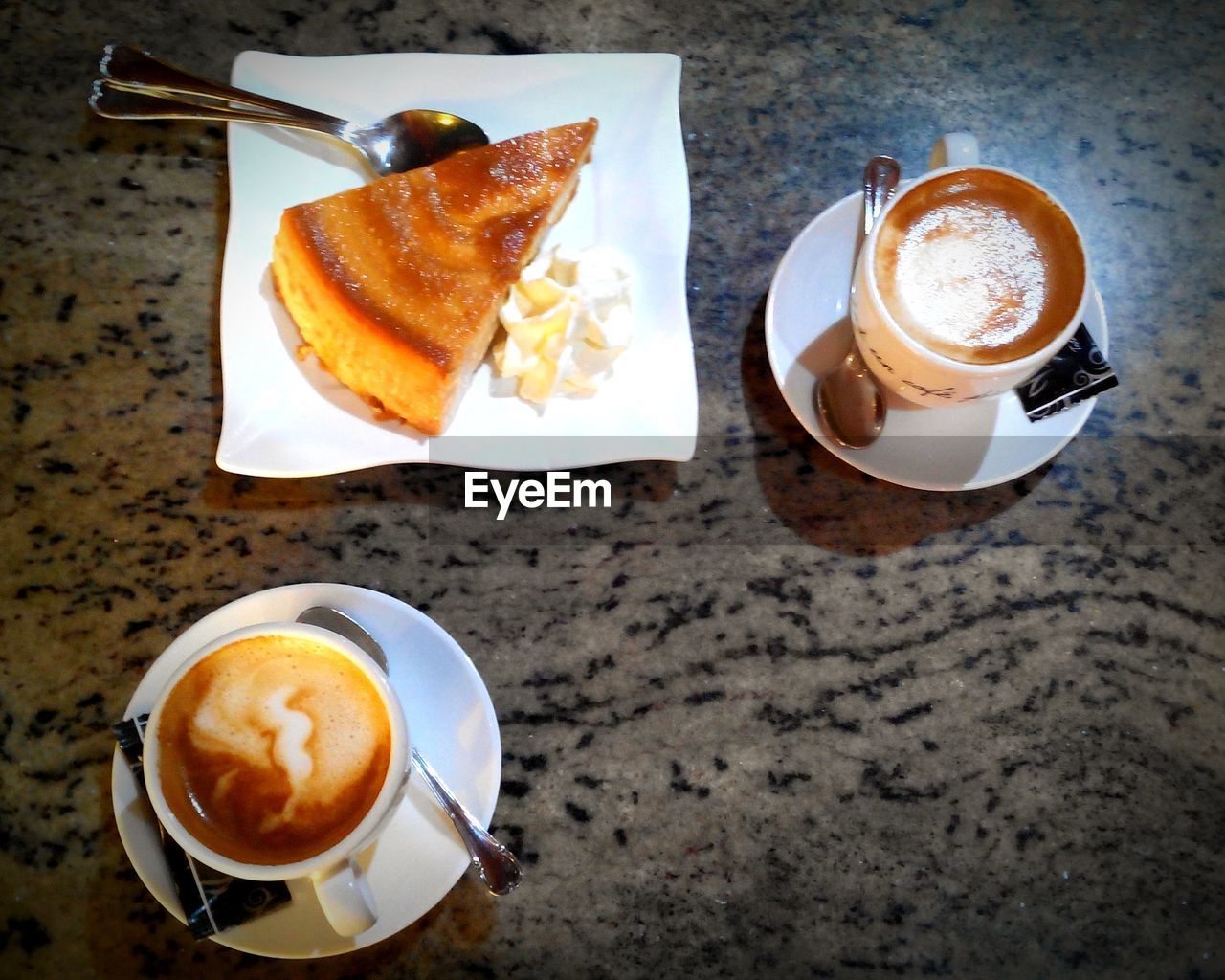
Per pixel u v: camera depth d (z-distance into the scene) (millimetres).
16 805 416
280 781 363
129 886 412
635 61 486
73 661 431
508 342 455
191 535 445
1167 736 453
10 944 405
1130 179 516
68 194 477
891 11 527
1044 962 430
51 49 495
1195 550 473
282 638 375
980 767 445
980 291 417
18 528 442
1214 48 528
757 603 455
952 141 449
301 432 439
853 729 445
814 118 512
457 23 511
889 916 430
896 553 464
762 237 496
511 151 469
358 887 355
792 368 458
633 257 472
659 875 427
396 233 454
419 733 397
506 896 420
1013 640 458
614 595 451
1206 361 495
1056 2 531
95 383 458
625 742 437
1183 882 440
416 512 454
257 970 408
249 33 504
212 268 474
